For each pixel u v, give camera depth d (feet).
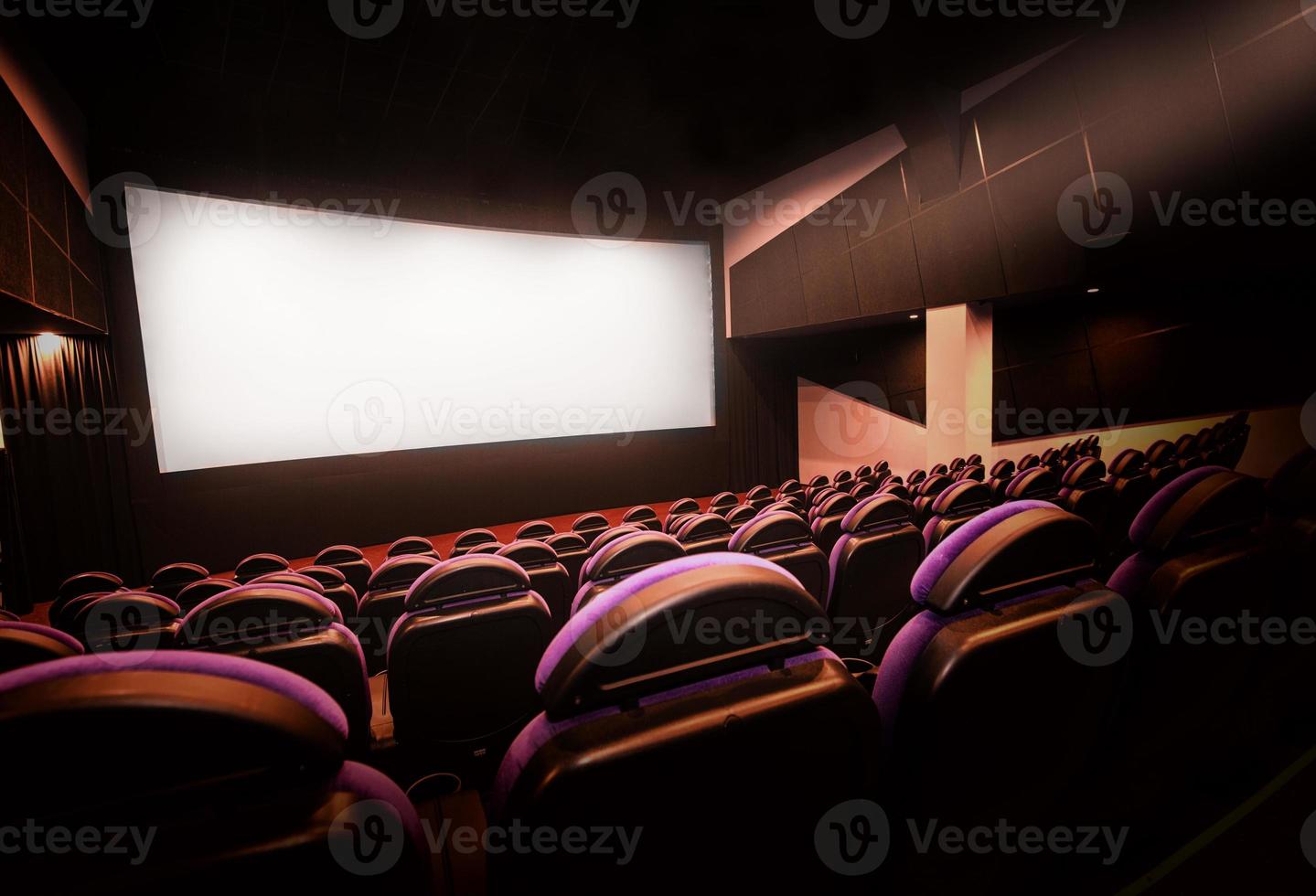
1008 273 20.06
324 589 8.63
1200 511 3.39
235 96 19.21
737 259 32.42
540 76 20.35
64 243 16.87
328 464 23.95
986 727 2.68
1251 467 26.18
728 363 34.58
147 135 19.66
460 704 6.79
